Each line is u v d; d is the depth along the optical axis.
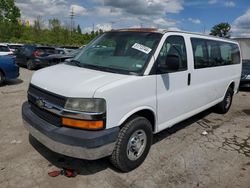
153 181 3.70
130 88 3.58
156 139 5.16
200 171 4.05
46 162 4.02
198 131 5.75
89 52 4.61
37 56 15.31
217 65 6.03
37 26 55.00
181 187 3.61
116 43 4.40
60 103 3.35
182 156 4.49
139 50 4.09
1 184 3.45
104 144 3.30
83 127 3.23
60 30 56.91
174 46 4.45
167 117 4.44
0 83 9.82
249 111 7.76
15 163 3.96
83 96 3.23
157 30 4.37
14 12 54.00
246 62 12.73
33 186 3.44
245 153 4.79
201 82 5.32
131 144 3.79
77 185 3.51
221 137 5.49
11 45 19.97
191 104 5.11
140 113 4.01
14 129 5.28
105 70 3.88
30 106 4.02
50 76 3.80
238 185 3.74
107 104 3.31
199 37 5.26
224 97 6.86
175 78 4.43
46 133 3.40
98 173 3.80
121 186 3.54
